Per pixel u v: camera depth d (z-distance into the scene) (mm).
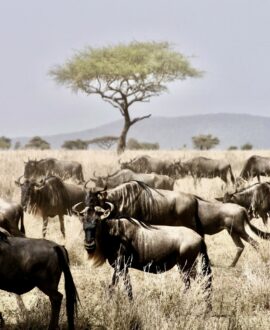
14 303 30609
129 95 166875
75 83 167125
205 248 30016
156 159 82625
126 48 172125
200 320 26188
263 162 81812
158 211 38344
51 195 48875
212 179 92562
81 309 28578
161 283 31281
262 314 29453
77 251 41625
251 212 47031
